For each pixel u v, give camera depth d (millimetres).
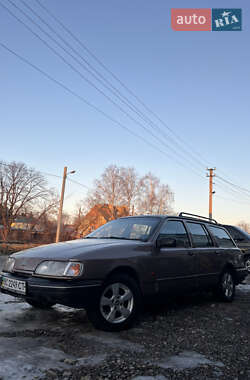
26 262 4047
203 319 4777
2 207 46469
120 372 2793
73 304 3611
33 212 45906
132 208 52906
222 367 3000
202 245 5844
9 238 45625
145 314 4965
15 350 3205
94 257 3898
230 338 3889
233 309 5570
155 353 3281
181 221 5648
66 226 47750
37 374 2686
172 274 4867
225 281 6152
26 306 5148
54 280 3725
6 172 47375
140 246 4527
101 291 3865
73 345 3414
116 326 3949
